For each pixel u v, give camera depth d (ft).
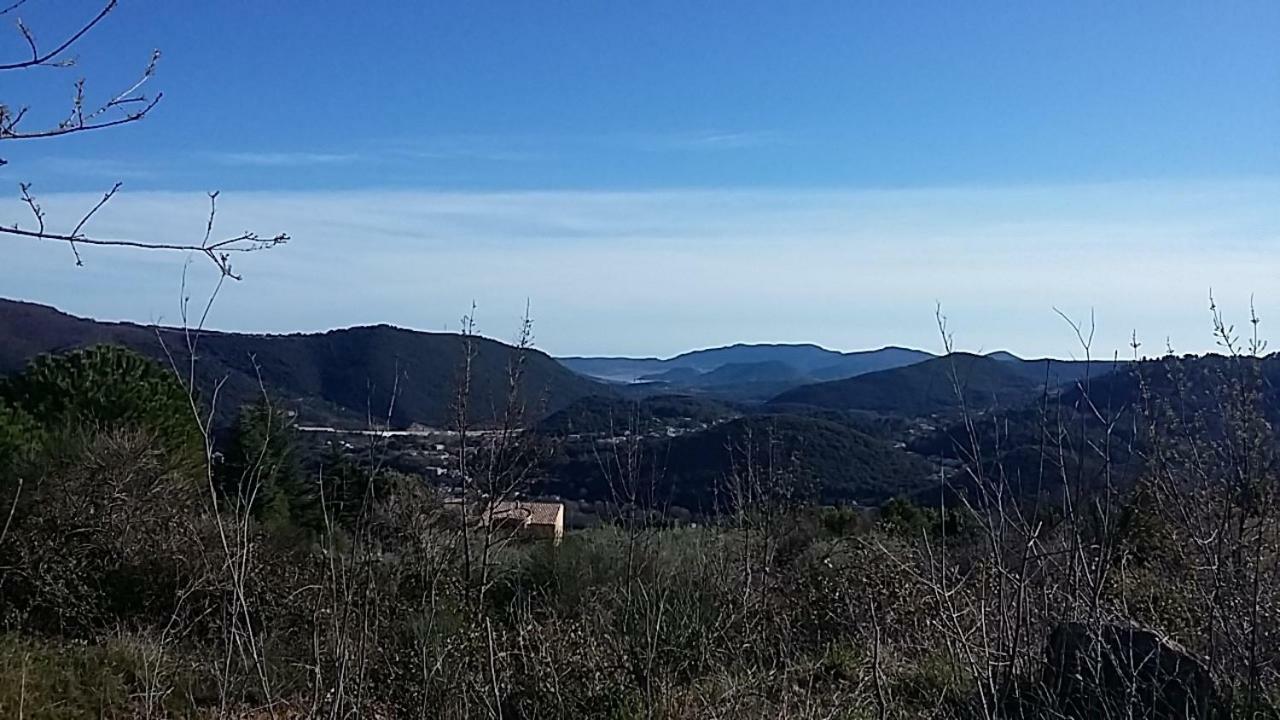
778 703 17.66
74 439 39.86
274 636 20.22
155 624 29.53
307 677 16.39
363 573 16.80
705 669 20.02
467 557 17.83
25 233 7.57
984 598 14.57
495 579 19.45
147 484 36.73
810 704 16.94
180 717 18.53
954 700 15.65
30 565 32.86
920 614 19.20
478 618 17.70
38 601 31.40
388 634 17.21
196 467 43.27
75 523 34.30
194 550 31.24
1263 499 12.56
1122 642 14.51
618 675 18.98
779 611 22.33
